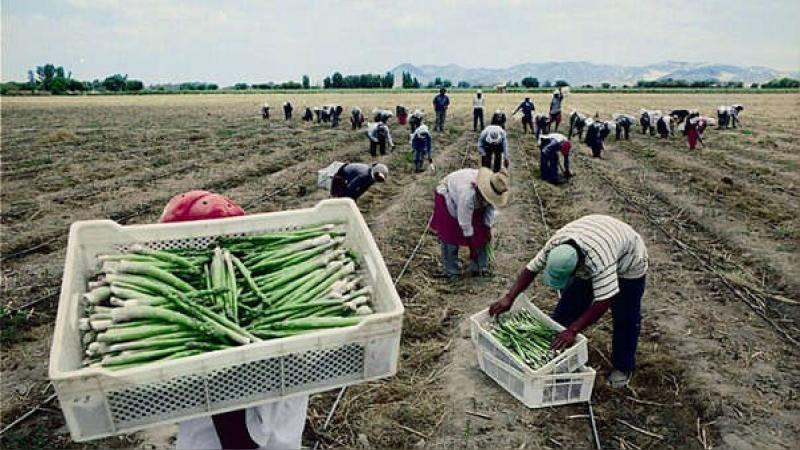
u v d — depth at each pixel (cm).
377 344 256
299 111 4381
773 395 551
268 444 279
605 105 4988
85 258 300
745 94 7269
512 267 877
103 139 2458
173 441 485
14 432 495
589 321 481
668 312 727
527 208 1245
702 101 5572
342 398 536
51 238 1034
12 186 1449
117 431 226
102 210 1241
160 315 266
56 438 488
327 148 2120
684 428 510
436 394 549
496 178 682
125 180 1537
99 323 261
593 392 554
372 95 7156
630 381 574
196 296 282
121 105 5406
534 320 561
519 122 3350
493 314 545
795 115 3806
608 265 460
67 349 239
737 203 1270
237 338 261
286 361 244
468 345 637
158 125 3167
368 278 314
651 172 1670
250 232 335
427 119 3434
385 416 514
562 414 520
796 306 756
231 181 1548
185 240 319
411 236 1025
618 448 484
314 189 1434
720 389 556
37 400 542
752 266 902
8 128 3034
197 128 2953
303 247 328
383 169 665
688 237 1048
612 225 477
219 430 266
